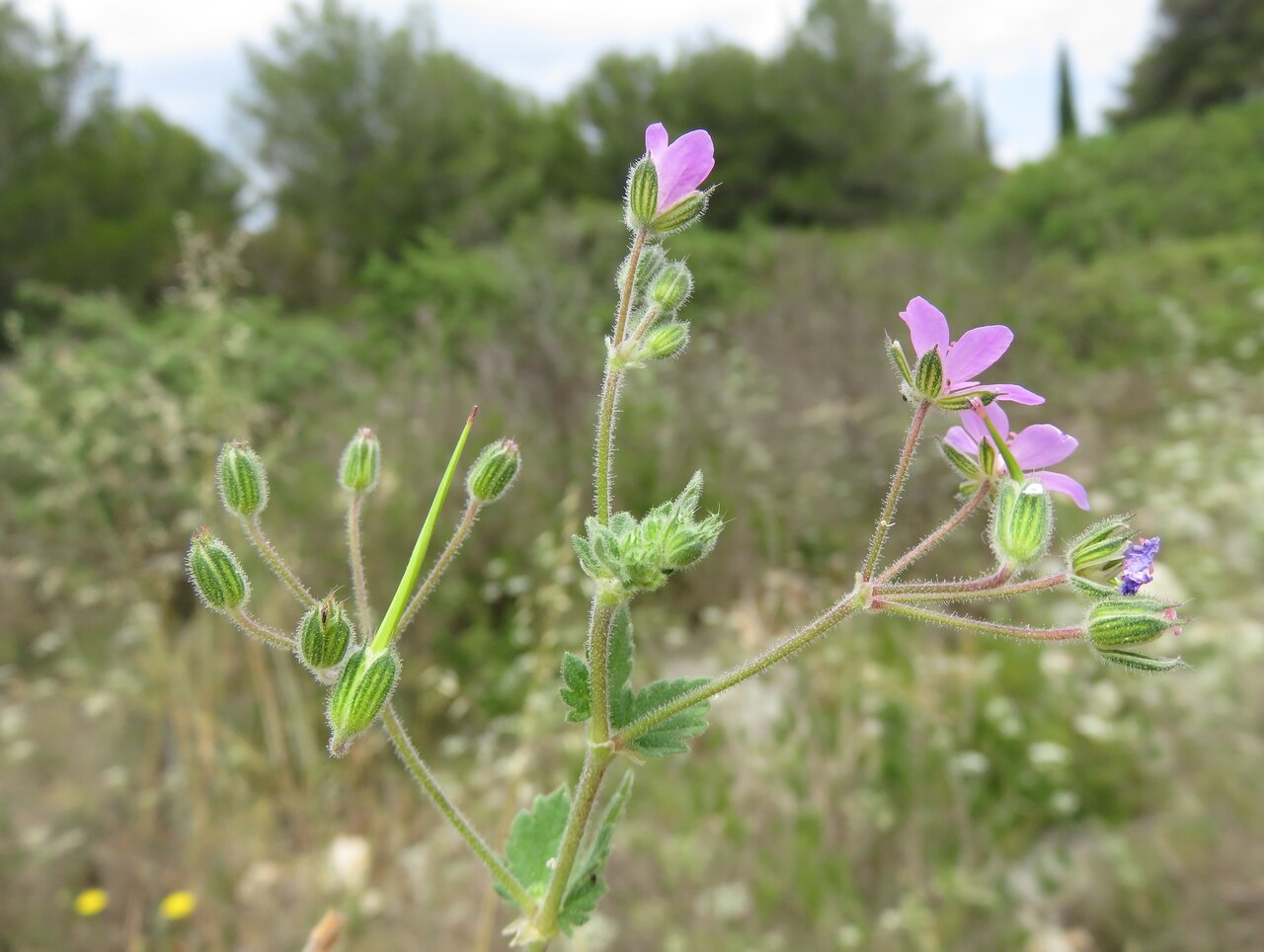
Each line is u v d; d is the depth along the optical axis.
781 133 33.69
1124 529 1.83
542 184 31.91
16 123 25.12
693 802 4.93
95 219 25.67
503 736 5.96
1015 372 11.15
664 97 33.31
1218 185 20.14
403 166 29.67
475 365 10.36
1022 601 6.58
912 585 1.79
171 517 7.75
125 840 5.05
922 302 1.81
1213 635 5.67
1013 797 5.02
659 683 1.80
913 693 5.44
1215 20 40.94
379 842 5.14
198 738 5.49
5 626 7.04
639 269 1.95
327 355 12.06
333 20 30.06
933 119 34.88
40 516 7.47
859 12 33.81
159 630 6.01
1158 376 11.09
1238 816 4.64
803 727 5.12
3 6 25.47
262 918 4.65
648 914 4.35
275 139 30.47
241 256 24.41
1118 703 5.38
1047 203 20.98
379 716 1.70
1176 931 4.17
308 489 7.99
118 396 7.25
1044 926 4.45
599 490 1.76
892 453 8.29
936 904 4.41
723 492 7.61
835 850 4.56
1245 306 13.26
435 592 6.98
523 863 1.96
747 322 12.40
